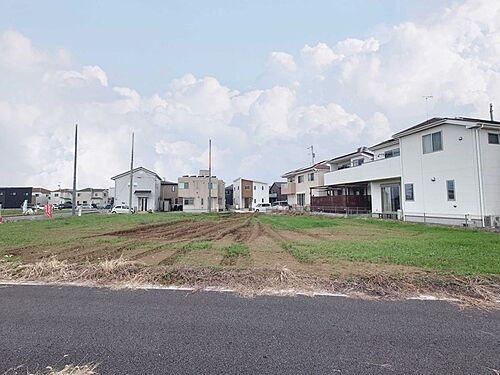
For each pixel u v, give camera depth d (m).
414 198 17.20
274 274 5.08
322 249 7.71
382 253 7.06
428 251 7.27
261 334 3.03
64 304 3.87
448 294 4.25
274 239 10.45
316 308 3.74
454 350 2.72
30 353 2.67
